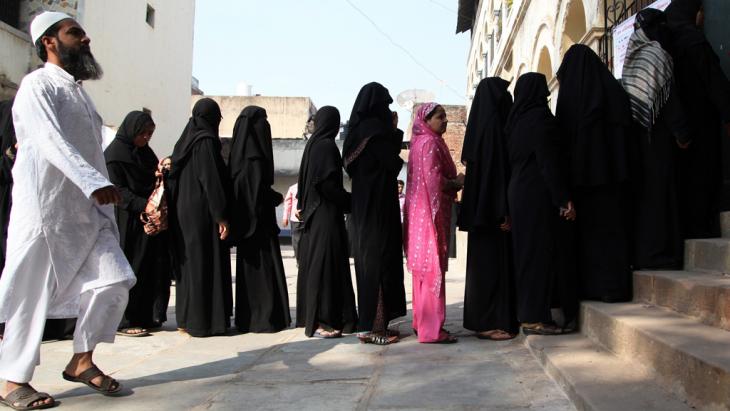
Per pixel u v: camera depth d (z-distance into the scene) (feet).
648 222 12.55
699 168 12.98
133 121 16.52
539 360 11.59
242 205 16.21
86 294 9.74
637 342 9.62
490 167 13.80
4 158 15.78
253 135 16.60
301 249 16.44
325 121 15.90
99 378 10.04
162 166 15.89
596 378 9.29
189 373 11.69
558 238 12.92
